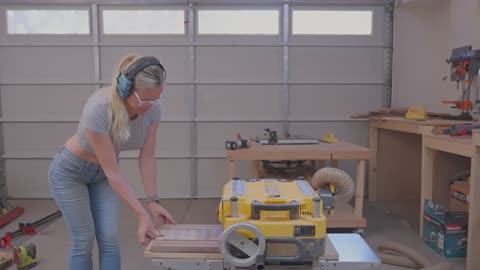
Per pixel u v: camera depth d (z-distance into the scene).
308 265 1.29
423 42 4.19
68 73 4.31
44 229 3.36
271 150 2.97
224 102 4.40
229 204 1.26
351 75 4.39
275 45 4.30
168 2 4.21
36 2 4.18
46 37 4.25
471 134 2.59
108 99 1.40
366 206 4.03
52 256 2.76
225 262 1.29
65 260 2.69
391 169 4.25
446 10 3.93
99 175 1.67
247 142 3.12
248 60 4.35
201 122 4.42
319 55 4.36
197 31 4.31
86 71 4.31
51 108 4.35
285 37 4.29
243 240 1.21
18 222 3.61
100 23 4.26
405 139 4.22
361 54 4.37
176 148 4.45
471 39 3.45
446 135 2.73
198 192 4.50
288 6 4.26
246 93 4.39
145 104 1.36
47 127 4.37
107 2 4.19
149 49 4.32
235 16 4.30
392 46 4.34
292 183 1.47
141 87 1.30
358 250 1.41
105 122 1.39
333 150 2.96
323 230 1.22
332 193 1.56
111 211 1.73
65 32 4.28
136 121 1.53
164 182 4.49
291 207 1.23
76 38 4.27
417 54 4.22
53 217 3.64
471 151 2.35
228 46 4.32
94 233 1.72
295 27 4.34
